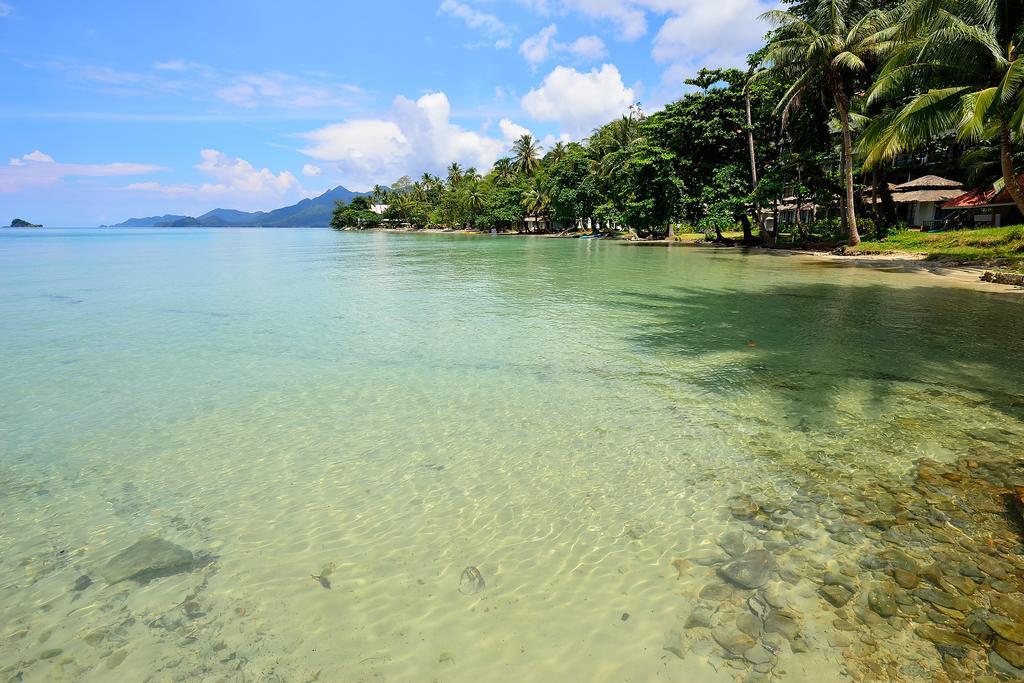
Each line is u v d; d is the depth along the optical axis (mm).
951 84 19922
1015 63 15875
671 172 40156
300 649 2832
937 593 3148
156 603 3178
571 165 64562
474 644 2855
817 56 27922
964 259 21953
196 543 3771
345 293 16422
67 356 8758
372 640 2895
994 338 9680
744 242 39719
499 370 7926
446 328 10891
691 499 4273
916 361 8211
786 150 37562
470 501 4297
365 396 6824
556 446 5301
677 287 17234
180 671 2684
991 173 32500
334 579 3387
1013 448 5109
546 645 2842
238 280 20469
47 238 85688
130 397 6789
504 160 88000
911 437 5398
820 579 3299
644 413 6176
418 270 24438
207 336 10203
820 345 9281
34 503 4293
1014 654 2701
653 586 3277
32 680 2625
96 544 3758
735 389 6992
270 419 6059
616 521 3984
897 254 26000
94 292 16891
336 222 171500
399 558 3592
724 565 3461
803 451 5121
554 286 17781
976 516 3943
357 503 4281
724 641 2840
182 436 5598
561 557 3576
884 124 21297
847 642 2812
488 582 3344
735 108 37594
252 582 3365
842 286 17062
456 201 98312
